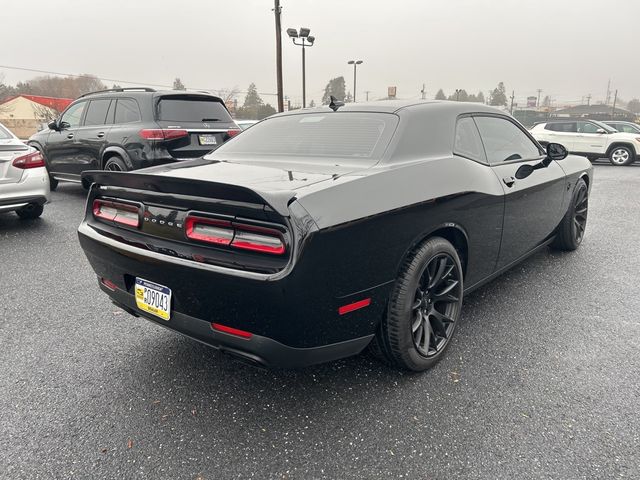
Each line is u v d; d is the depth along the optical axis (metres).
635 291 3.71
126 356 2.77
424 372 2.57
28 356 2.76
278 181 2.12
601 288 3.77
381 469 1.88
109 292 2.62
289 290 1.81
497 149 3.30
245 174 2.33
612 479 1.81
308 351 2.04
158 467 1.90
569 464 1.88
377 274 2.15
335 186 2.04
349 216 1.96
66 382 2.49
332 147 2.69
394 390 2.40
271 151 2.90
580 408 2.24
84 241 2.59
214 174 2.35
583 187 4.60
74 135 7.15
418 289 2.46
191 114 6.55
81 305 3.50
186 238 2.06
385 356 2.46
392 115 2.77
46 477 1.84
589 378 2.49
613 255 4.66
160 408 2.28
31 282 3.96
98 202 2.59
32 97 54.62
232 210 1.92
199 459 1.94
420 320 2.49
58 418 2.20
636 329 3.06
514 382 2.46
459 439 2.04
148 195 2.19
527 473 1.84
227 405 2.30
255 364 2.05
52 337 3.00
